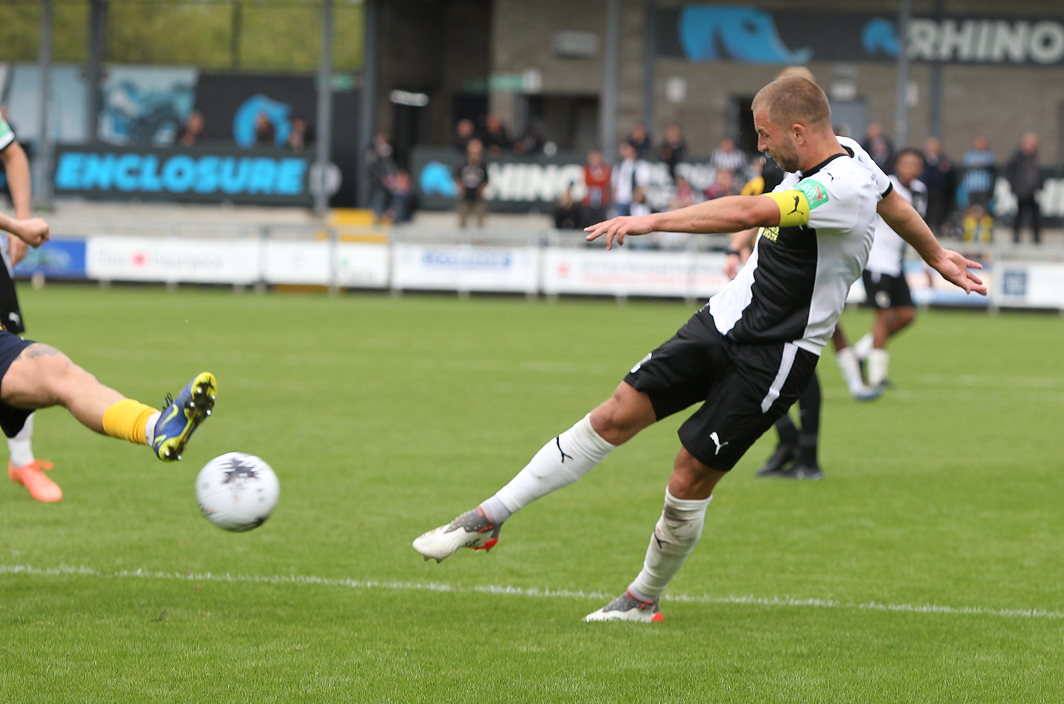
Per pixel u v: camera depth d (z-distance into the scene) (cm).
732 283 1060
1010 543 1467
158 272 5969
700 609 1184
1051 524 1567
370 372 3091
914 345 4044
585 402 2616
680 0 7562
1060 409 2617
